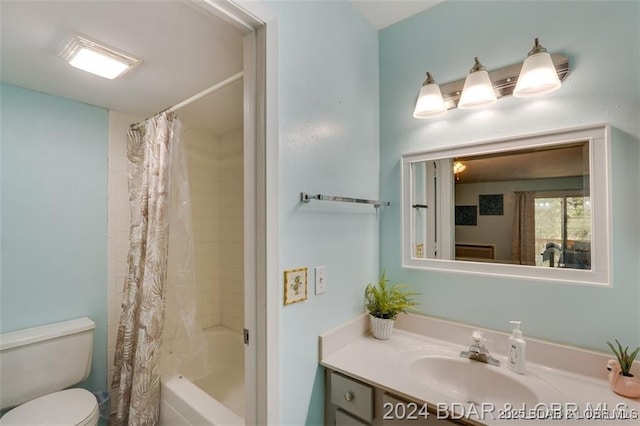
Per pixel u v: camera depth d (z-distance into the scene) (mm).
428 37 1581
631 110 1102
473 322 1437
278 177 1057
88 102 1962
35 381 1631
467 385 1235
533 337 1285
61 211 1881
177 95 1871
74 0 1027
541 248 1277
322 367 1271
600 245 1143
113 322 2082
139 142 2057
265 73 1018
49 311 1828
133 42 1309
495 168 1395
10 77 1613
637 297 1088
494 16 1394
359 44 1580
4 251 1686
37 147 1794
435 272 1546
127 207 2160
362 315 1549
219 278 2762
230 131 2674
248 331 1046
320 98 1284
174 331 1773
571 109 1210
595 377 1132
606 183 1129
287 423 1096
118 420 1704
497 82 1352
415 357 1303
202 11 920
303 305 1182
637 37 1091
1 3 1029
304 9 1202
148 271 1633
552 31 1255
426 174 1583
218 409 1442
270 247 1023
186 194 1797
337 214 1392
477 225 1438
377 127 1730
